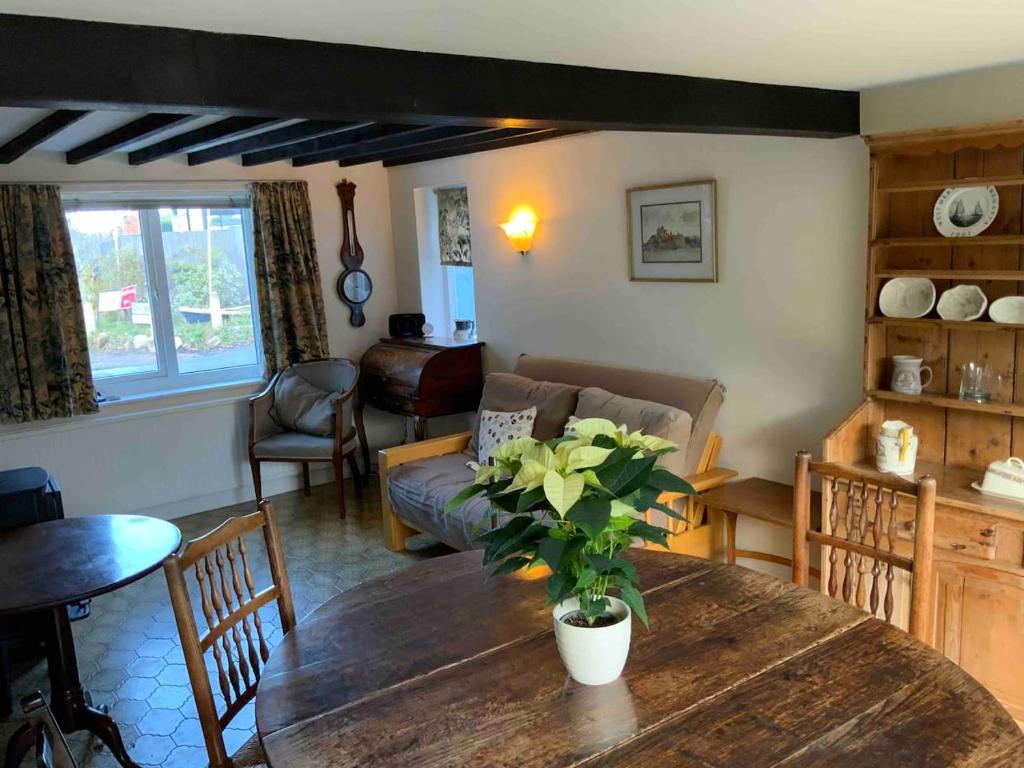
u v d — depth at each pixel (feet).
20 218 14.24
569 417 13.19
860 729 4.67
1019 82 8.38
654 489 4.99
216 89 5.59
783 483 11.68
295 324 17.37
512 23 5.68
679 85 8.18
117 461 15.87
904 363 9.46
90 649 11.36
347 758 4.68
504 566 5.21
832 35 6.52
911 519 8.84
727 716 4.87
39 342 14.66
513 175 15.51
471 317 18.58
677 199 12.44
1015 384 8.82
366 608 6.63
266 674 5.66
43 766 4.17
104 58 5.14
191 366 17.22
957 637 8.59
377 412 19.24
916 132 8.64
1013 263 8.70
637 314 13.55
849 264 10.38
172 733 9.37
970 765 4.33
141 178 15.70
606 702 5.09
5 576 8.25
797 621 6.02
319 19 5.32
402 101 6.48
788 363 11.33
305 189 17.34
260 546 14.83
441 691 5.33
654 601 6.48
